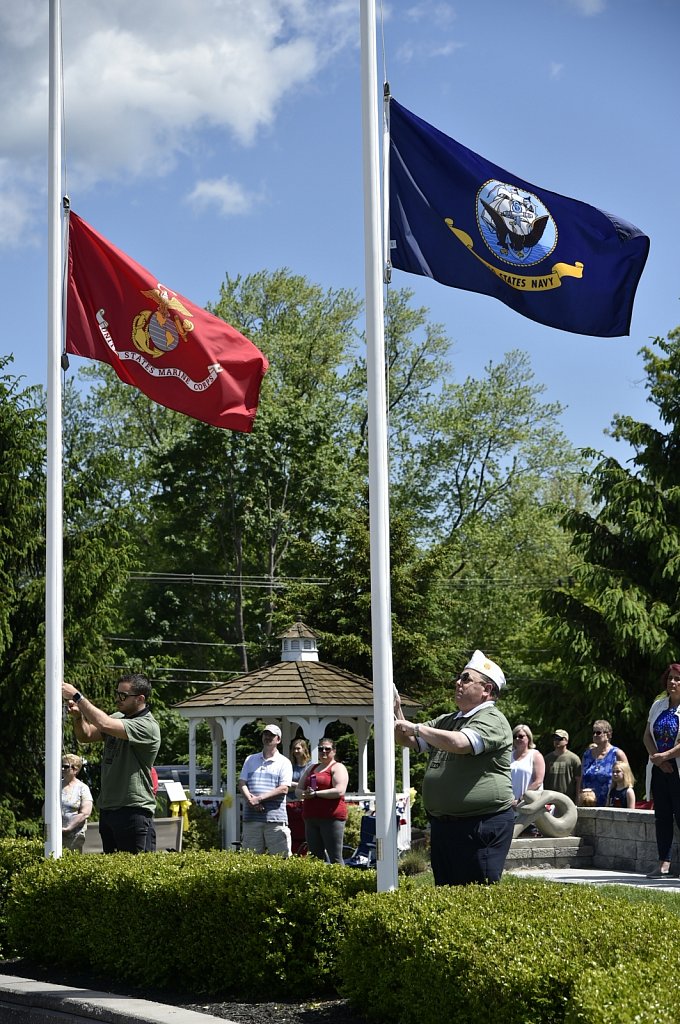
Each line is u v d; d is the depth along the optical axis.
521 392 47.75
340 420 47.62
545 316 8.68
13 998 7.80
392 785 7.27
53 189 9.94
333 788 13.51
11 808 23.62
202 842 18.38
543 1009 5.25
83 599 24.72
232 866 7.95
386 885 7.18
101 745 24.53
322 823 13.46
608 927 5.75
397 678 34.56
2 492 24.47
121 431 47.19
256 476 42.53
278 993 7.38
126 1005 7.17
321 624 34.34
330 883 7.58
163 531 44.09
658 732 11.45
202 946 7.61
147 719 9.23
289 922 7.42
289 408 43.38
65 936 8.55
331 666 23.42
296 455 43.44
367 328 7.76
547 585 43.09
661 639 27.53
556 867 13.52
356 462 45.22
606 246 8.65
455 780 7.02
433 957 5.89
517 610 44.00
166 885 7.82
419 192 8.66
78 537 25.44
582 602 29.62
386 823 7.23
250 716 21.48
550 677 31.25
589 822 13.64
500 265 8.64
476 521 45.91
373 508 7.52
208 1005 7.27
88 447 46.38
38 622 24.14
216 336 9.98
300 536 43.84
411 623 35.31
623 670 28.95
